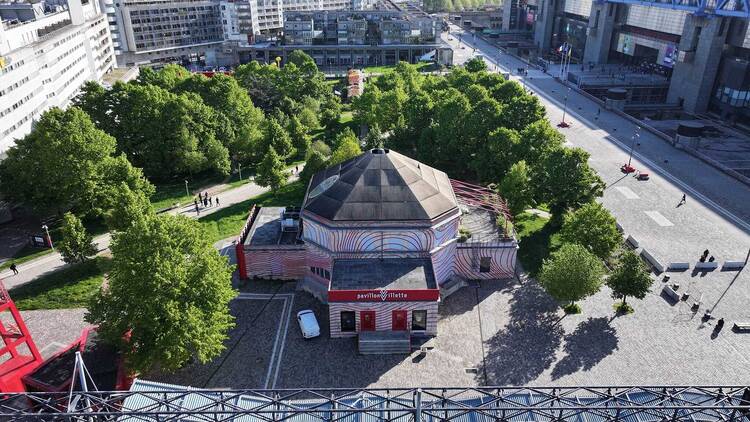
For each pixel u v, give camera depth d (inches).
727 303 2482.8
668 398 1486.2
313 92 5861.2
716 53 5516.7
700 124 4552.2
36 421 1510.8
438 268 2556.6
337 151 3663.9
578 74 7116.1
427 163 3998.5
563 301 2345.0
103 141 3248.0
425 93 4468.5
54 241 3196.4
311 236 2534.5
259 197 3735.2
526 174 3107.8
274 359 2161.7
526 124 3821.4
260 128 4658.0
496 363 2122.3
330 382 2039.9
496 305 2485.2
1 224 3422.7
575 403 1517.0
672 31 6402.6
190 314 1881.2
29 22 5255.9
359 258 2450.8
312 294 2576.3
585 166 3016.7
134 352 1908.2
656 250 2947.8
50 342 2283.5
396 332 2263.8
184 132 3902.6
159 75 4940.9
